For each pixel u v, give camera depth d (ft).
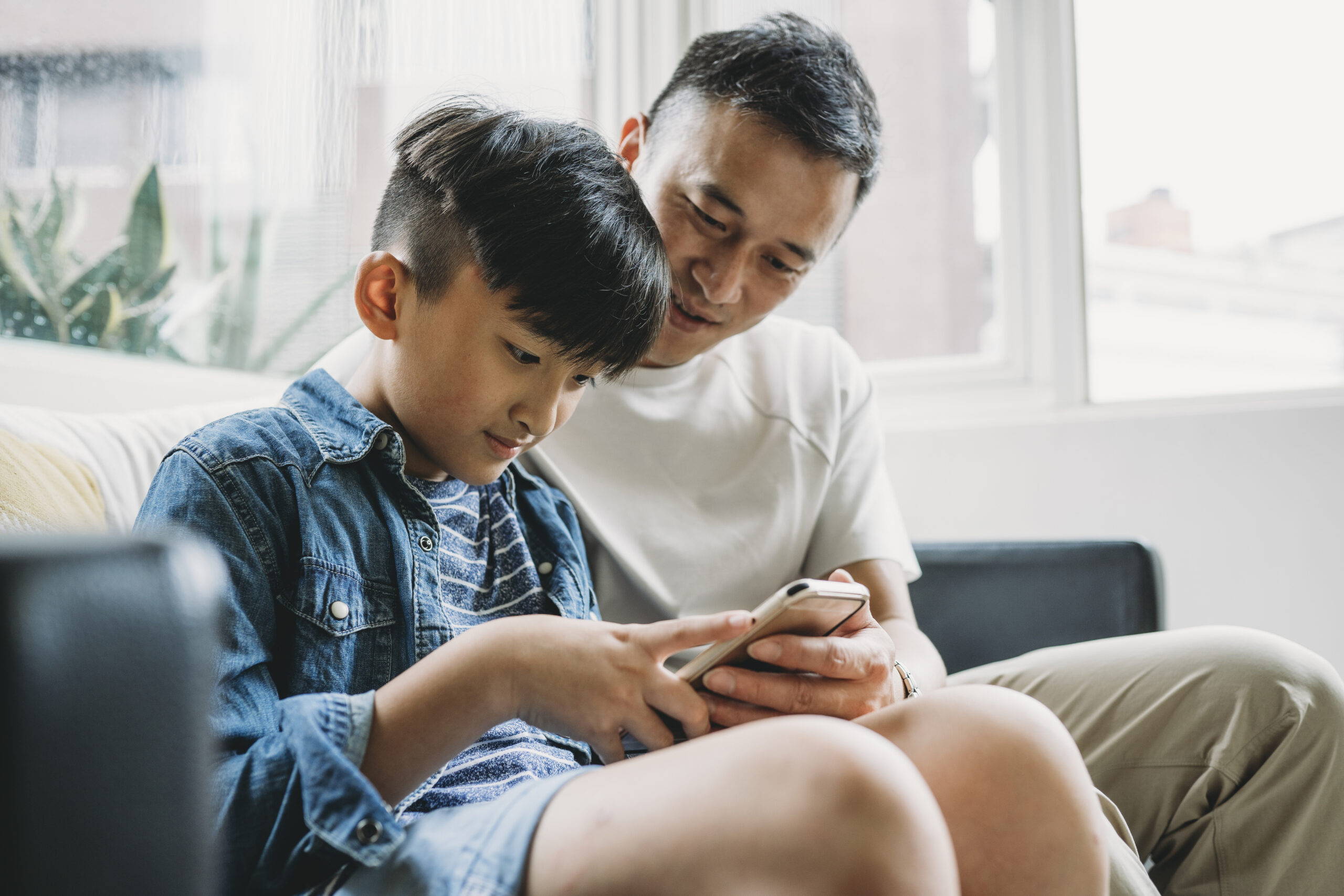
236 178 5.73
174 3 5.51
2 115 4.89
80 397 4.65
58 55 5.09
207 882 1.04
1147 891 2.47
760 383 4.08
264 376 5.60
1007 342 6.10
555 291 2.52
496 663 2.03
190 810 1.01
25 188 4.95
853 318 6.54
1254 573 5.36
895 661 2.88
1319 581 5.26
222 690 2.04
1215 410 5.48
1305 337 5.76
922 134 6.45
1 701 0.89
